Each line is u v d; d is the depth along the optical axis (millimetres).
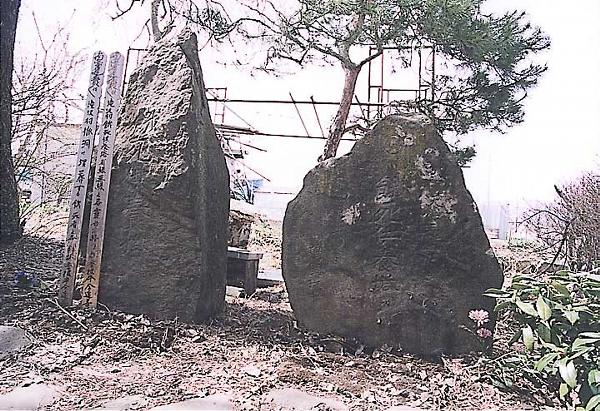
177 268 4922
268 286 8852
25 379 3395
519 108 9711
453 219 4590
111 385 3424
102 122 5055
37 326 4270
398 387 3699
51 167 10789
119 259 4973
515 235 14211
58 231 8547
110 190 5090
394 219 4676
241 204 16344
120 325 4492
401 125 4828
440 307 4453
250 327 5016
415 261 4586
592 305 3590
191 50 5527
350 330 4629
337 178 4875
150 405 3145
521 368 3791
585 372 3225
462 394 3625
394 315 4508
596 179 8172
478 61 9086
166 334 4395
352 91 10195
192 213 4961
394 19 8562
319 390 3564
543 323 3539
